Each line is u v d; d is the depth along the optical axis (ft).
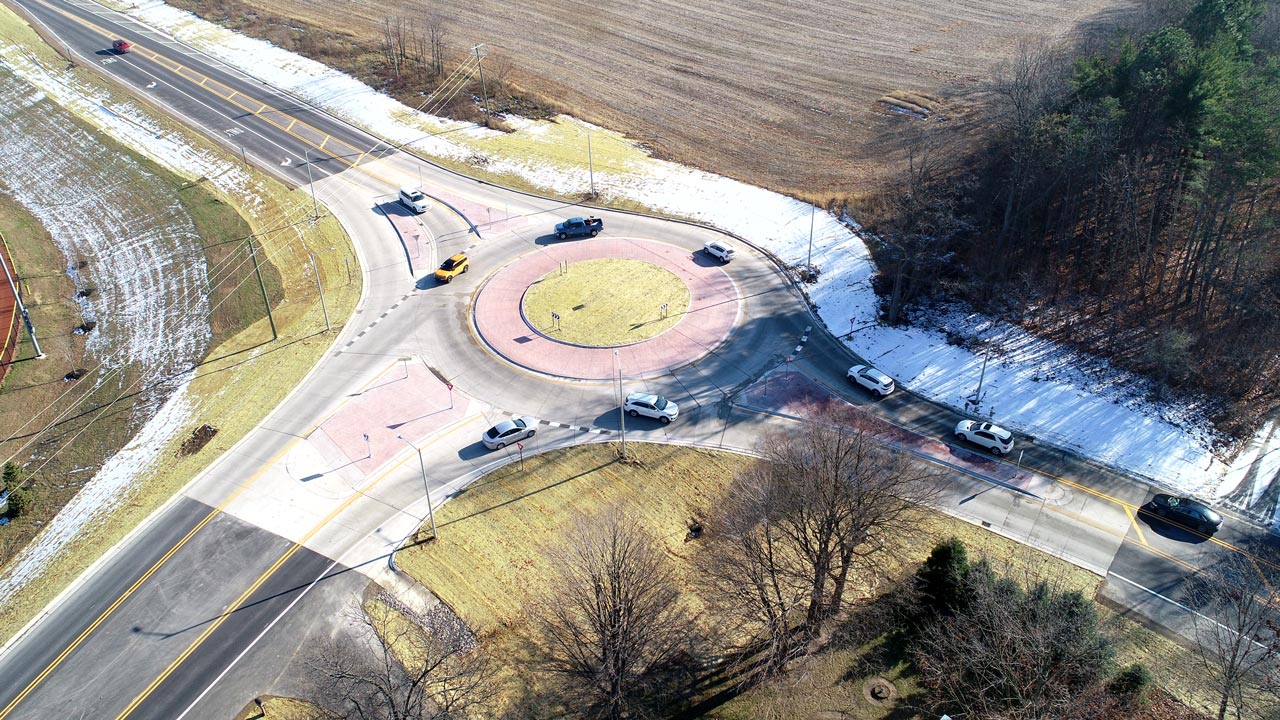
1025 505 232.94
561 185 391.24
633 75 488.44
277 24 542.16
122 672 195.93
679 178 391.86
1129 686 172.35
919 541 217.77
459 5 576.20
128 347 305.73
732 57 507.71
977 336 294.66
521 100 458.50
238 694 190.29
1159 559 216.13
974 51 498.69
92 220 377.50
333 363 291.58
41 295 333.42
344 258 346.54
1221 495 233.76
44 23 532.73
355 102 456.86
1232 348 271.08
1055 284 305.94
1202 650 191.93
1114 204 308.40
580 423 263.90
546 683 189.06
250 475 247.91
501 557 219.61
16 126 444.14
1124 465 245.04
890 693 182.70
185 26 537.65
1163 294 294.25
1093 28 489.67
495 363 290.15
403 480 244.42
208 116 445.37
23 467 257.75
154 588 215.51
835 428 211.61
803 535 180.96
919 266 302.25
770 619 181.47
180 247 355.56
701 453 251.19
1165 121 295.28
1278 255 284.41
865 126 428.15
